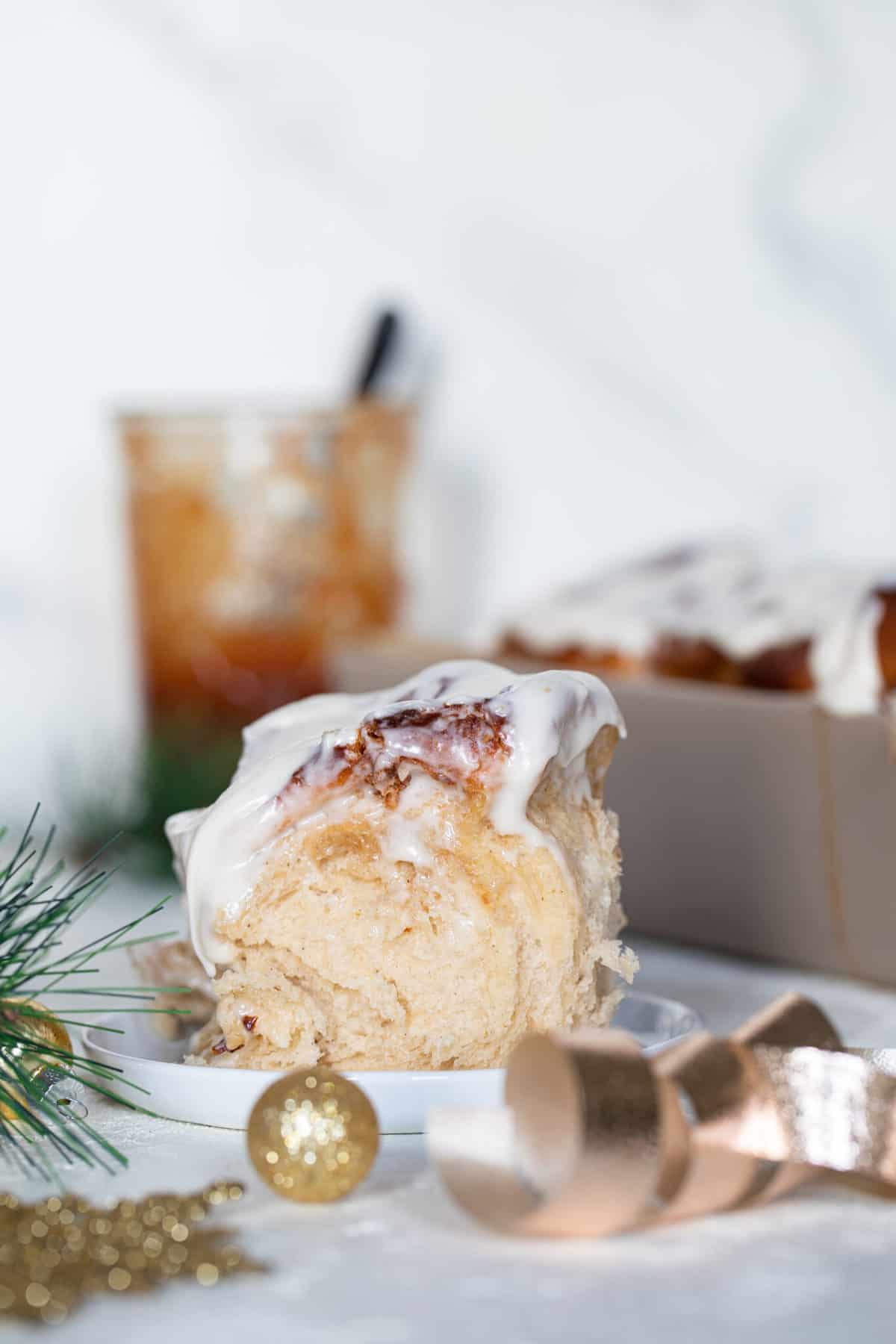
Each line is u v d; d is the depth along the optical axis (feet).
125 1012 1.80
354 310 3.03
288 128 3.01
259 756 1.81
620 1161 1.50
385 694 1.84
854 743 2.04
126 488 2.71
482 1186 1.54
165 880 2.56
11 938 1.74
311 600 2.67
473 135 2.95
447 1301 1.46
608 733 1.80
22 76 3.06
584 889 1.75
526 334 2.96
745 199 2.83
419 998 1.71
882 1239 1.53
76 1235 1.50
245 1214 1.56
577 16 2.88
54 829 1.77
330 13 2.98
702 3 2.81
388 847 1.72
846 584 2.19
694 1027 1.79
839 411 2.83
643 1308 1.45
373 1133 1.57
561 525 2.98
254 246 3.04
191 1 3.00
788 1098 1.56
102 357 3.09
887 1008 2.00
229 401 3.06
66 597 3.13
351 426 2.66
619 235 2.90
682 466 2.91
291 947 1.72
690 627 2.23
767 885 2.11
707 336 2.88
